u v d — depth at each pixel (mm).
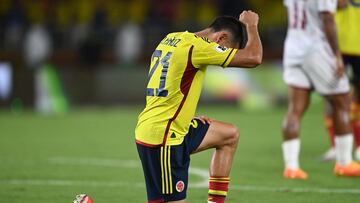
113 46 81312
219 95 65500
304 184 28359
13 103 65812
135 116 59688
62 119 58094
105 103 67312
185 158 19922
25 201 25203
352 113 34188
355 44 31484
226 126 20828
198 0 88000
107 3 87875
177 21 85250
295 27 29281
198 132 20500
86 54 75812
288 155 29969
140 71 67375
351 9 31266
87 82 67000
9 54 79812
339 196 25797
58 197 25938
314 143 42438
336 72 28750
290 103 29828
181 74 19500
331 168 32594
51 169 32781
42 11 86938
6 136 46812
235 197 25719
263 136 46156
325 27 28141
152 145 19547
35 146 41594
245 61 19375
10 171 32219
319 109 63844
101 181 29453
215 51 19391
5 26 82062
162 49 20062
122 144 42406
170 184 19594
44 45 71500
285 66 29859
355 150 34688
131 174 31297
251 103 64875
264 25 84312
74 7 87812
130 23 80688
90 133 48344
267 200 25141
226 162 20812
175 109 19609
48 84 65562
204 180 29703
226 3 76625
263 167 33156
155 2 87188
